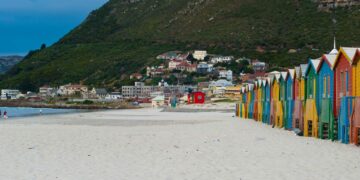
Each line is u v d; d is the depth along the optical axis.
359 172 16.02
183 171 16.58
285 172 16.22
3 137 29.23
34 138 28.80
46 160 19.20
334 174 15.66
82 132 34.38
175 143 26.28
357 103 24.14
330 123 27.64
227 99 155.12
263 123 47.44
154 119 60.22
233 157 20.23
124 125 45.25
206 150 22.86
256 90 54.38
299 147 23.81
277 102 40.66
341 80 27.78
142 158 19.95
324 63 29.88
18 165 17.81
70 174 15.98
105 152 21.94
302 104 32.53
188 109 111.50
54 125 44.75
